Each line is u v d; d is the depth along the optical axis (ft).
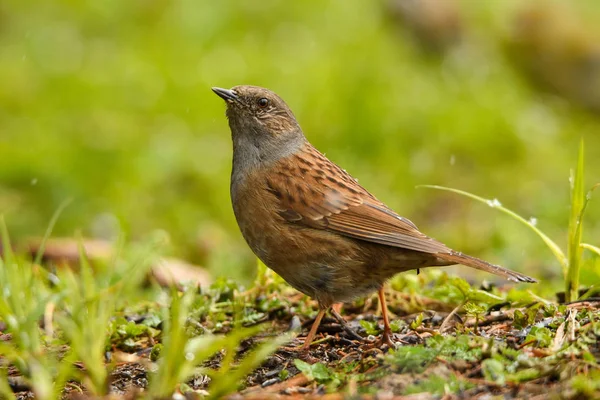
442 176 50.72
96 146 50.21
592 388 17.99
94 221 45.88
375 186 49.16
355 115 53.47
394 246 24.80
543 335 21.76
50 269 34.17
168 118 54.44
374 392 19.54
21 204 46.34
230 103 27.73
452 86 58.70
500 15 64.39
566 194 47.24
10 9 66.69
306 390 20.63
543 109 58.44
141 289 34.19
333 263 25.61
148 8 66.95
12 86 57.06
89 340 20.11
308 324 27.20
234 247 44.39
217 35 63.87
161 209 47.24
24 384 22.48
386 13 66.80
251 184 26.91
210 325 26.91
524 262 37.91
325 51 61.41
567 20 62.75
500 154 52.70
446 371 19.89
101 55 61.57
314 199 25.93
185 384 21.08
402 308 28.22
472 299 26.17
